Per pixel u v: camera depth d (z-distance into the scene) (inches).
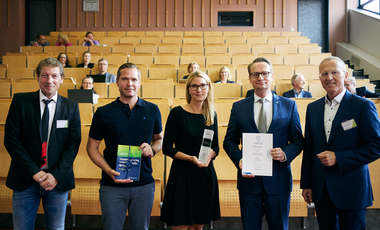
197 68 182.7
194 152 63.1
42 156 61.1
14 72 187.0
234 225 89.0
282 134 60.4
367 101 57.6
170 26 350.3
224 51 257.4
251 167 57.5
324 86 60.6
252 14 350.9
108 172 58.6
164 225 86.7
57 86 63.5
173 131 64.5
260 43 276.5
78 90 125.3
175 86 163.8
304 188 63.7
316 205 62.4
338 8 338.3
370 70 255.0
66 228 88.7
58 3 350.9
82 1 346.9
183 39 290.5
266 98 62.5
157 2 349.7
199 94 63.8
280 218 58.0
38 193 61.8
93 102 132.0
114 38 290.5
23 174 59.2
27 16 350.9
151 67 201.6
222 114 114.8
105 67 180.1
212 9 349.1
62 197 63.1
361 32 304.2
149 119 63.2
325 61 60.7
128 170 58.7
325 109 62.7
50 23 356.2
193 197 62.3
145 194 61.4
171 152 62.3
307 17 348.2
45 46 254.7
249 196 59.8
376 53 273.3
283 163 59.6
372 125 55.3
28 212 60.9
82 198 86.7
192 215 61.7
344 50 313.0
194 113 65.6
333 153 56.3
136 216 61.2
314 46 264.5
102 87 155.0
